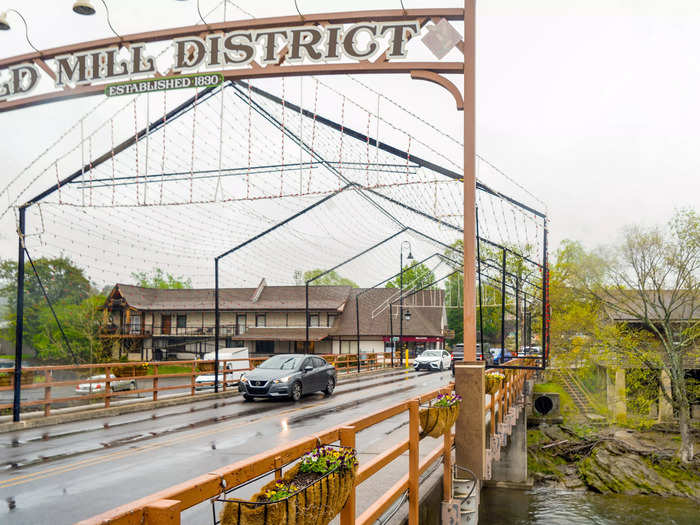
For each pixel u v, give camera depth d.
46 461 10.06
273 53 9.38
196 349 58.09
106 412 16.33
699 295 37.84
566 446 35.22
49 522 6.61
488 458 11.40
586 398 44.69
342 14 9.22
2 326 56.94
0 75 10.18
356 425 4.51
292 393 19.58
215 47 9.52
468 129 8.90
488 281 39.84
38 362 54.56
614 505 26.89
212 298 59.66
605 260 38.88
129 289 59.66
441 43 9.02
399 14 9.10
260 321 57.97
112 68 9.79
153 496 2.40
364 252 28.89
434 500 7.24
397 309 58.06
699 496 28.58
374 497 6.97
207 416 16.23
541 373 44.19
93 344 51.38
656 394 40.12
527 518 24.39
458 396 8.02
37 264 55.62
